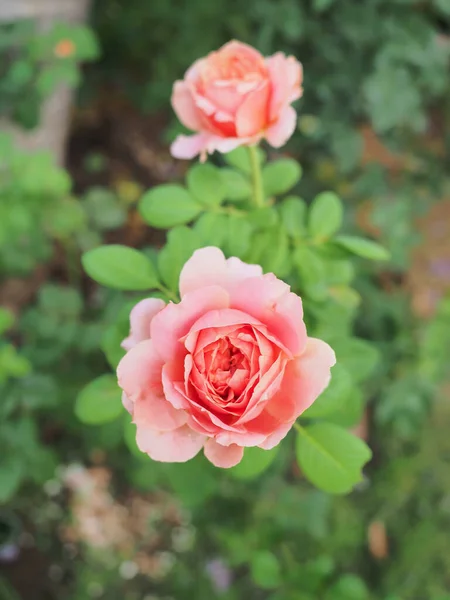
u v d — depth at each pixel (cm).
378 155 105
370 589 82
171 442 38
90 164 115
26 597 88
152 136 118
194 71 46
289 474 84
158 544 90
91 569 88
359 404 46
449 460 84
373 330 85
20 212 73
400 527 84
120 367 37
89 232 93
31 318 77
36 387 70
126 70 118
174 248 44
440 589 79
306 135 98
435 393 84
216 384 37
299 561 78
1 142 72
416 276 100
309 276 49
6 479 69
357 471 42
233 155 51
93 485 93
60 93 96
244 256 48
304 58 95
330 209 49
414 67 88
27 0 84
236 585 83
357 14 86
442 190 100
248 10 94
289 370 38
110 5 109
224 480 72
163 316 37
